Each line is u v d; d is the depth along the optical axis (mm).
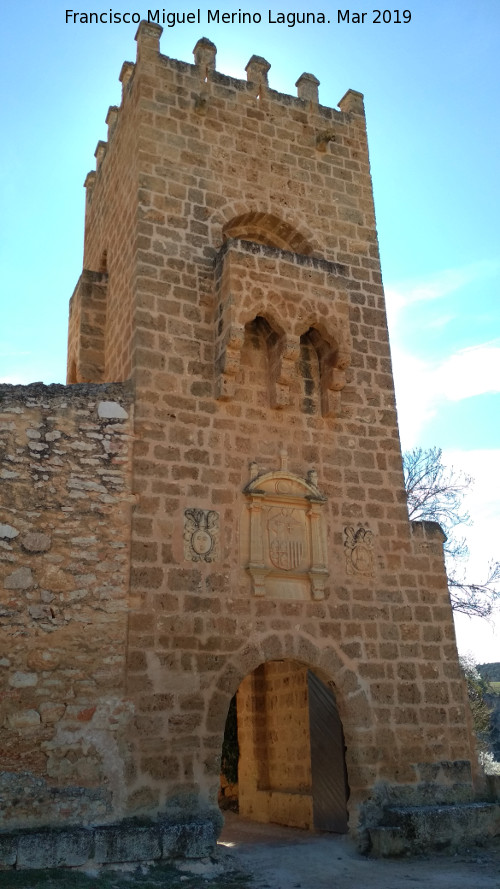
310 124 17375
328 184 17078
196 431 13641
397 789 13297
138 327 13781
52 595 11781
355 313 16266
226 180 15766
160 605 12328
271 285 14430
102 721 11453
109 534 12375
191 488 13242
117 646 11867
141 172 14867
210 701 12211
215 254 15062
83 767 11172
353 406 15430
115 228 16438
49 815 10797
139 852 10578
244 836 14938
